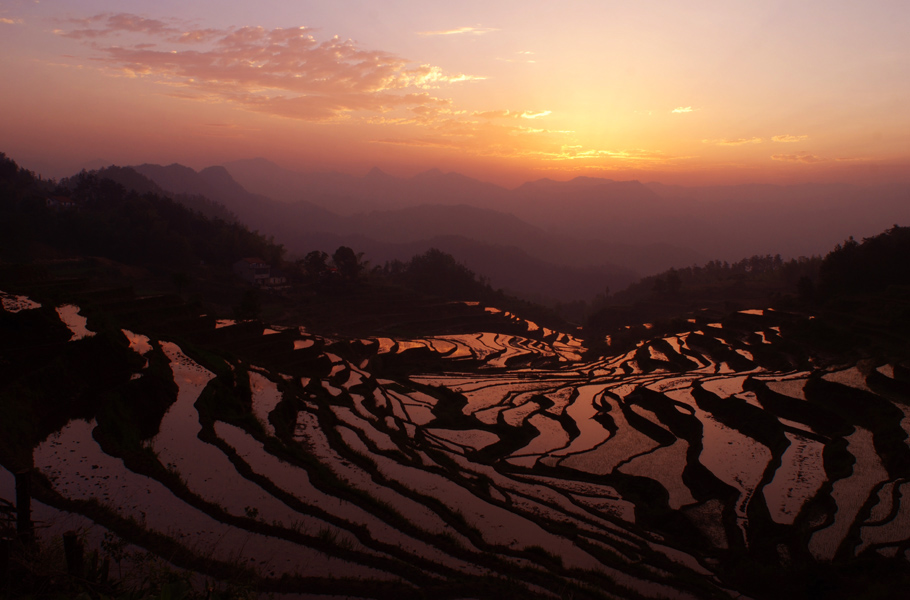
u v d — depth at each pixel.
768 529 22.84
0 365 25.00
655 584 17.39
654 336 97.50
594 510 25.27
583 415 43.91
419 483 24.19
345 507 18.73
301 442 27.55
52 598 7.37
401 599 12.84
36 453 19.09
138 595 7.48
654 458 33.38
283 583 12.91
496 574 15.55
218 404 29.05
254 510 16.80
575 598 14.71
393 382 54.25
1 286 40.00
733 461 31.34
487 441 36.81
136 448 21.19
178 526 15.08
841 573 18.73
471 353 81.19
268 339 52.88
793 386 44.41
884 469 28.50
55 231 104.19
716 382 48.94
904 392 38.66
